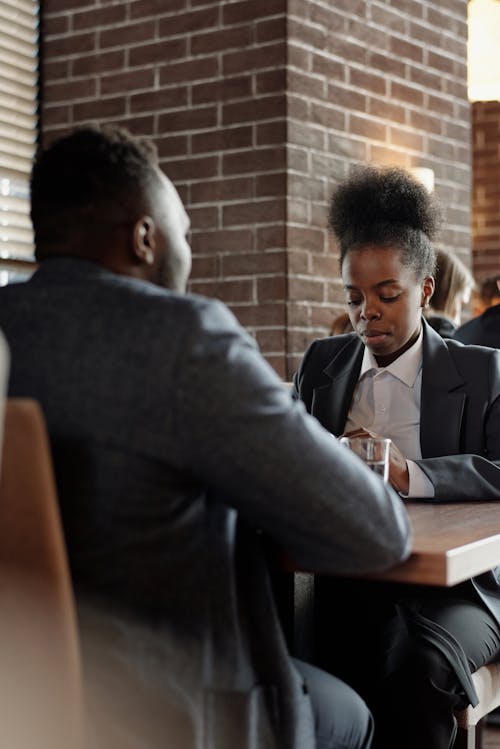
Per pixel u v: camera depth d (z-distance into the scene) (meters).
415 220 2.06
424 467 1.88
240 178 3.96
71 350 1.19
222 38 3.99
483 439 2.05
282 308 3.87
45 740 1.07
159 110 4.13
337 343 2.30
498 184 6.54
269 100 3.89
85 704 1.18
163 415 1.15
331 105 4.04
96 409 1.17
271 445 1.16
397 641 1.85
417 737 1.77
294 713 1.29
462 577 1.39
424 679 1.76
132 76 4.19
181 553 1.20
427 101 4.52
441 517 1.70
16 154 4.29
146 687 1.18
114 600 1.18
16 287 1.28
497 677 1.97
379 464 1.71
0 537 1.07
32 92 4.38
